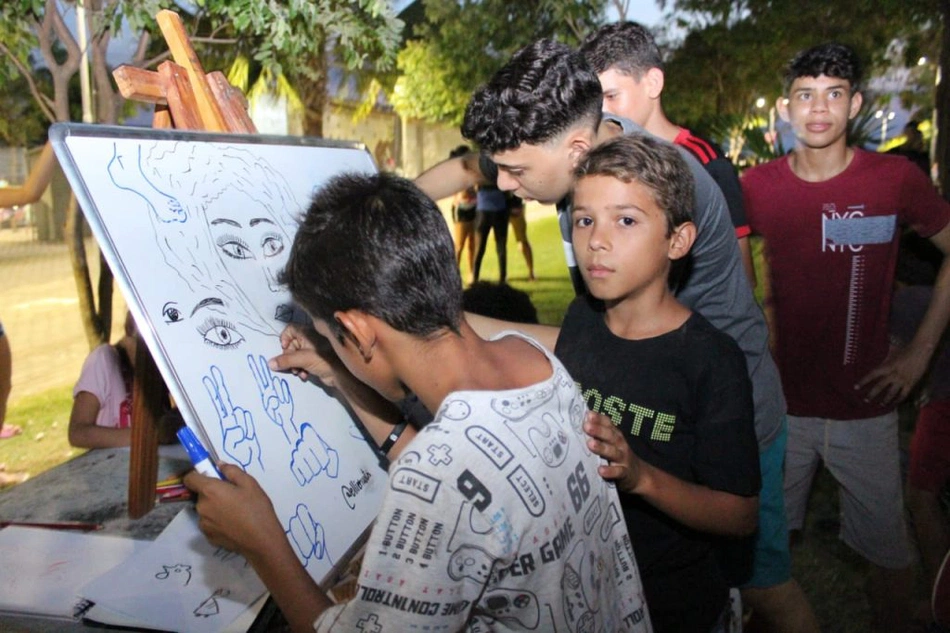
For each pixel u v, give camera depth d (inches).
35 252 480.1
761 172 97.3
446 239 37.5
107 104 180.7
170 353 45.6
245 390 49.8
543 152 56.7
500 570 34.3
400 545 32.8
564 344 57.2
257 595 49.9
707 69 505.0
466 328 38.5
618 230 49.0
